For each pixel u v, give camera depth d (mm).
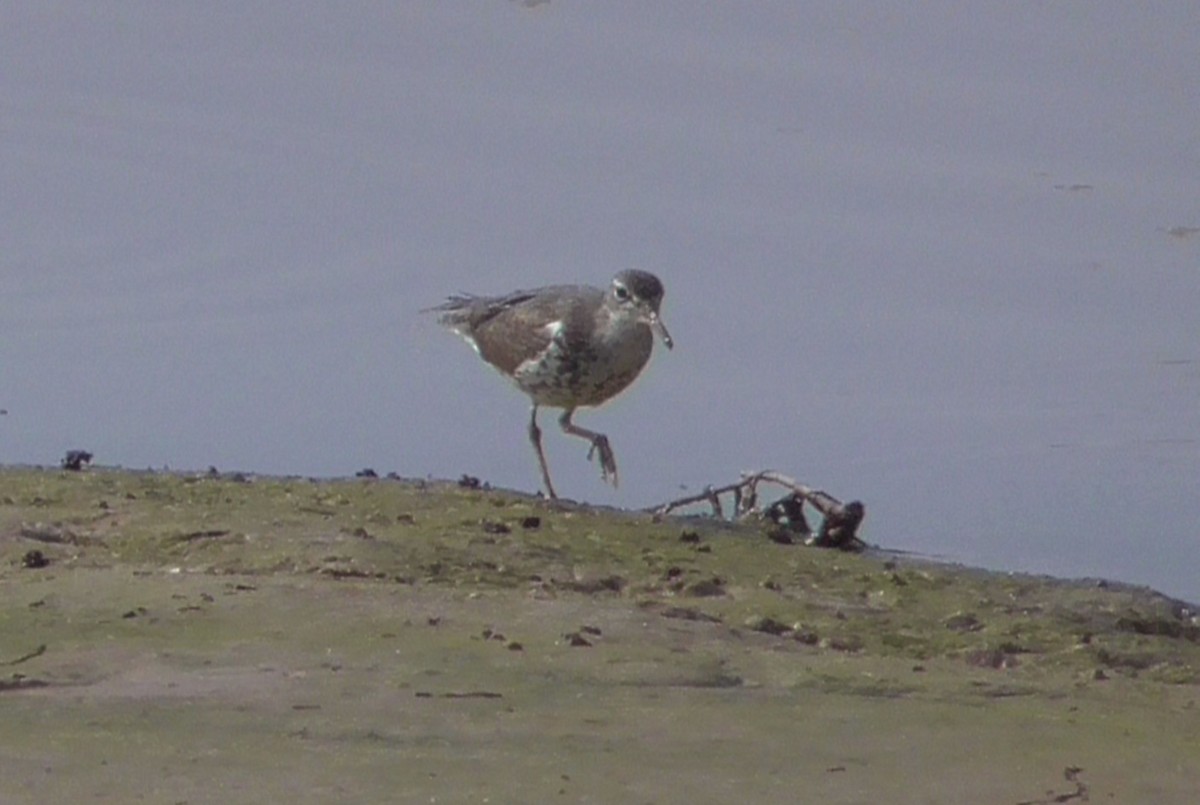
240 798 8719
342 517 14289
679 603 13156
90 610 11375
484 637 11250
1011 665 12695
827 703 10609
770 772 9492
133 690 10109
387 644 10992
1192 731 10555
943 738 10164
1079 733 10391
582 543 14312
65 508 14148
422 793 8891
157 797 8695
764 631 12680
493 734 9719
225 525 13797
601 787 9125
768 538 15312
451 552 13586
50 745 9273
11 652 10648
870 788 9383
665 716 10164
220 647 10820
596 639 11367
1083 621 13844
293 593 11805
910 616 13523
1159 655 13250
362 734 9617
